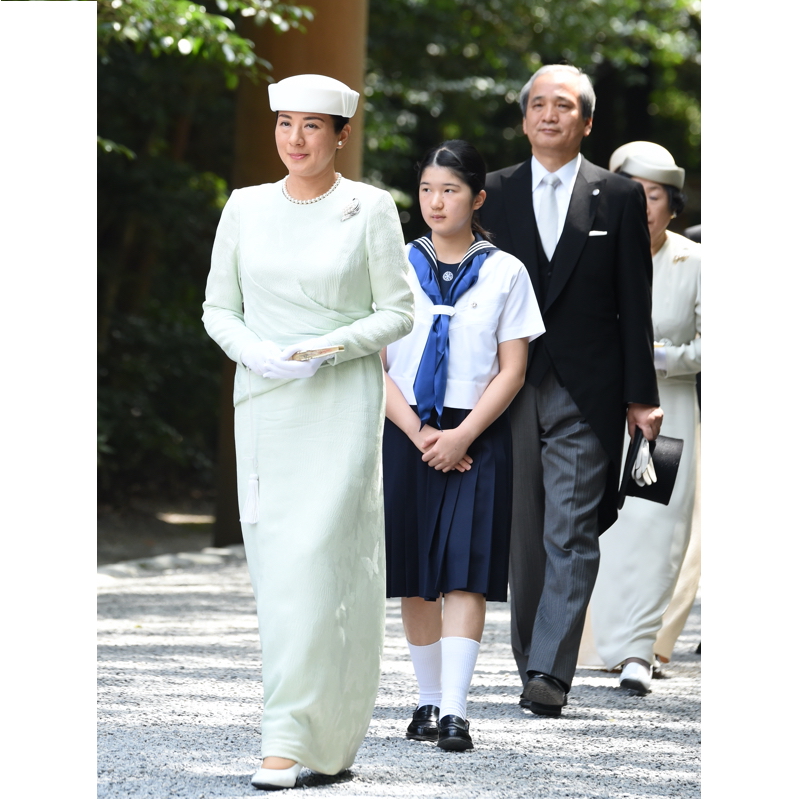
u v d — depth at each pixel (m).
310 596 10.78
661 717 14.58
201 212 47.75
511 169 15.50
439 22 50.38
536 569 15.20
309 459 11.10
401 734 13.22
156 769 11.43
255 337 11.34
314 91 10.97
